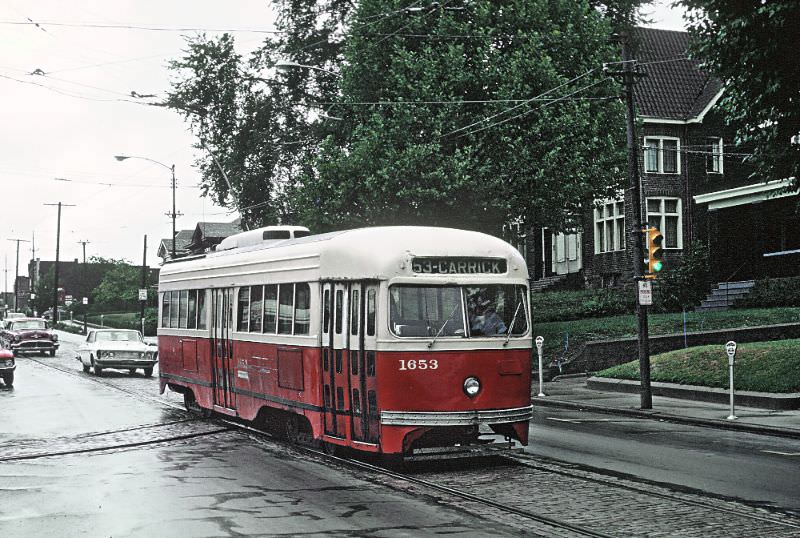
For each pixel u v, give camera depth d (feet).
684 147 139.44
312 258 46.65
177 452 48.70
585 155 101.55
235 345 56.85
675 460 44.55
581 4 104.12
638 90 142.31
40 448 51.01
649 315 117.80
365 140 98.99
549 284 159.43
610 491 36.19
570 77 102.27
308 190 106.32
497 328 42.73
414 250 42.01
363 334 42.11
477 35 100.27
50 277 382.42
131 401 78.18
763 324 98.12
